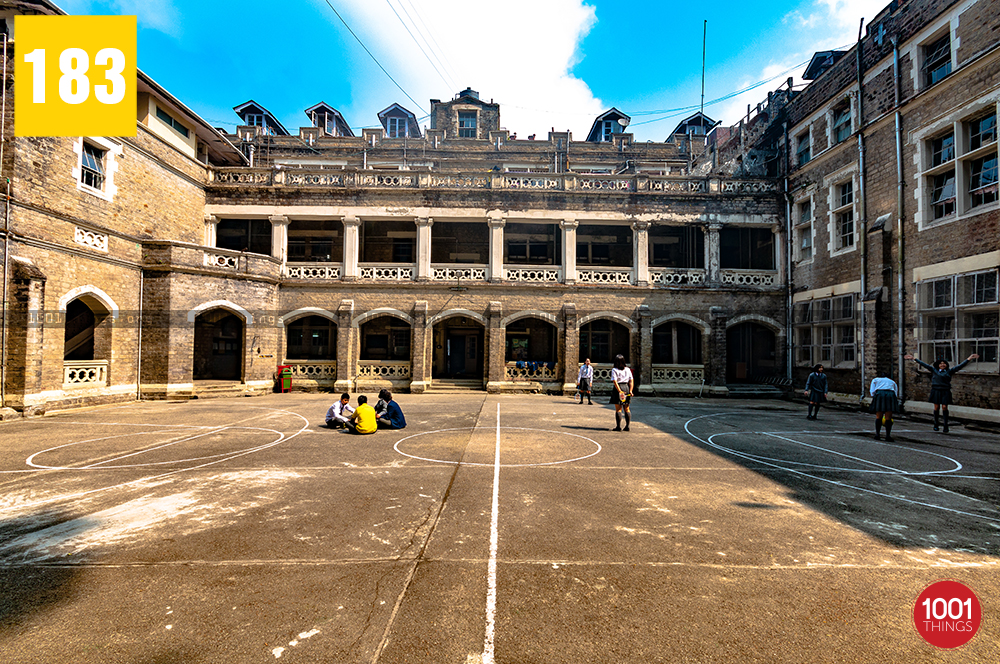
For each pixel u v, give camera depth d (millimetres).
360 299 22031
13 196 13484
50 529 5293
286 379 21031
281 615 3611
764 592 4012
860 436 11531
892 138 16141
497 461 8555
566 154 29438
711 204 22719
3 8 13977
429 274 22422
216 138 22531
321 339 23891
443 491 6750
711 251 22641
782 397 21156
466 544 4930
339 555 4656
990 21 12977
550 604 3783
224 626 3473
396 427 11938
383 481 7234
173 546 4852
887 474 7953
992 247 12734
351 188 22328
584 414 15000
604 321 24422
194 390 18188
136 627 3453
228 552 4711
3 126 13469
